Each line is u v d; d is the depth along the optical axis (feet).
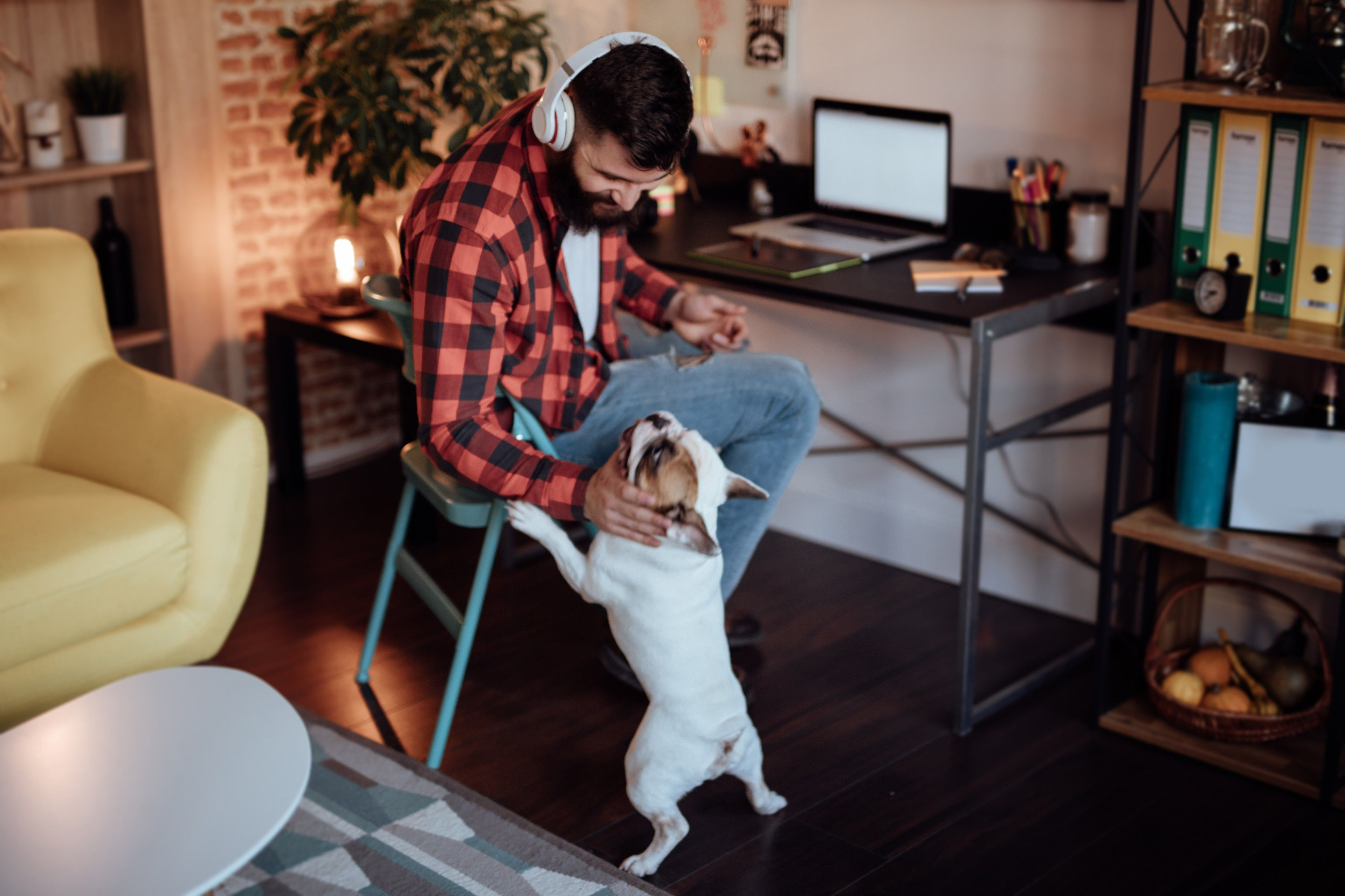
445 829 6.91
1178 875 6.71
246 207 11.82
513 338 6.64
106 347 9.02
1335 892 6.58
